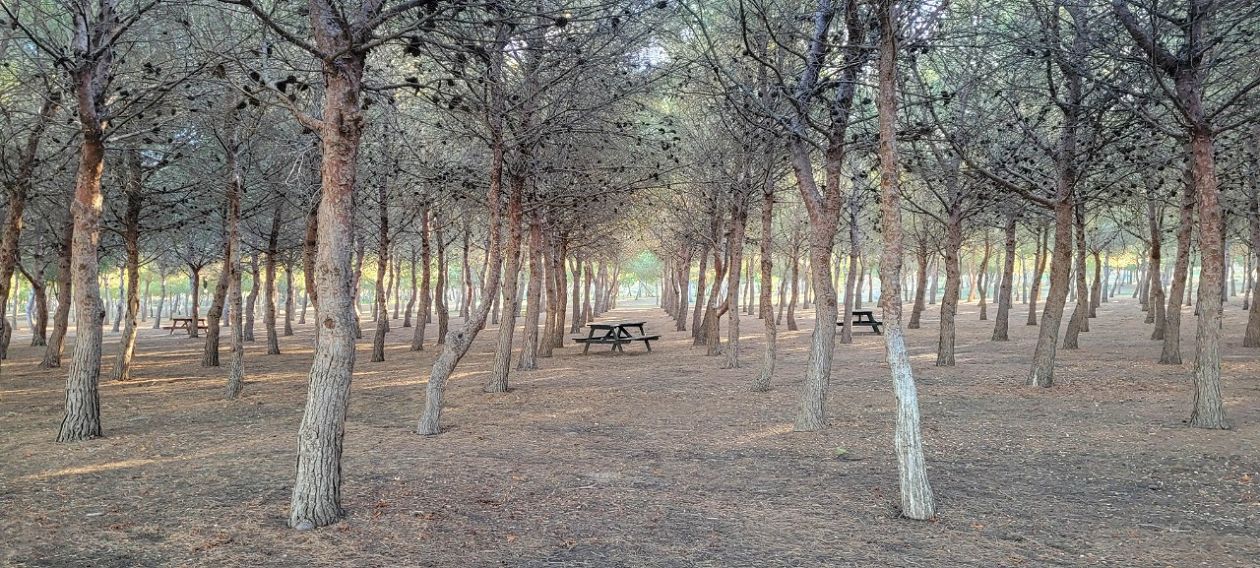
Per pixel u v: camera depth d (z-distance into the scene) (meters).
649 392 12.65
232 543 5.02
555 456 7.77
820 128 8.85
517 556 4.78
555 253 24.20
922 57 11.56
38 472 7.17
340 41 5.46
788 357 18.83
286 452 7.95
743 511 5.78
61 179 15.53
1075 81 11.31
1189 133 9.06
